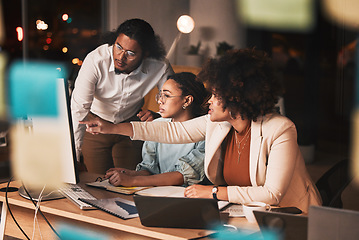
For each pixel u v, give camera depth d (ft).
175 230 5.35
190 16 11.50
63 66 13.56
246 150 7.21
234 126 7.27
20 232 7.22
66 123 6.45
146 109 10.75
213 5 11.41
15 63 15.26
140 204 5.38
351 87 11.51
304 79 11.73
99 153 10.82
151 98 10.72
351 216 4.21
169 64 11.01
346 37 11.65
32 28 14.35
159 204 5.31
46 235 6.98
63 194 6.72
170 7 11.64
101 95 10.84
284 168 6.50
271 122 6.77
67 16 13.52
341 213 4.26
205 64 7.79
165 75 10.85
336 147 11.61
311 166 11.64
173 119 9.67
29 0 14.12
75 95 10.85
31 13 14.24
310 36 11.69
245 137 7.22
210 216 5.24
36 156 6.95
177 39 11.55
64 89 6.34
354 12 11.47
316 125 11.49
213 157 7.49
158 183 7.49
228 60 7.38
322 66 11.68
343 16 11.60
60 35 13.79
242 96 6.98
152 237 5.93
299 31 11.69
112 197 6.70
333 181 7.00
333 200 6.86
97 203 6.22
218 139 7.31
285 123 6.72
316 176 11.22
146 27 10.82
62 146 6.61
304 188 7.10
